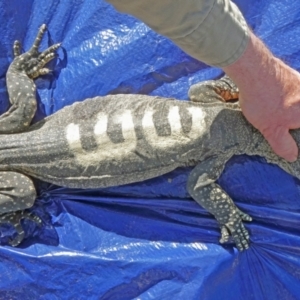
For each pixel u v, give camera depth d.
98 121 1.93
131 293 1.96
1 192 1.94
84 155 1.92
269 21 1.98
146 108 1.93
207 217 1.97
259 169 1.97
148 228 1.98
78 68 1.99
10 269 1.96
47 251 1.97
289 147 1.90
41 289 1.96
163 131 1.91
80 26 2.00
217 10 1.66
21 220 1.98
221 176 1.98
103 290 1.96
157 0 1.61
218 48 1.70
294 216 1.96
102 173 1.93
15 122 1.95
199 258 1.95
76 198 1.99
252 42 1.75
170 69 1.99
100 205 1.99
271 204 1.97
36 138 1.93
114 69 1.99
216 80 1.96
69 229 1.99
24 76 1.97
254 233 1.97
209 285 1.95
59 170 1.93
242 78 1.80
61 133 1.93
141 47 1.99
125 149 1.92
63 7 2.00
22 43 2.00
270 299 1.96
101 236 1.98
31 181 1.95
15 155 1.93
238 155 1.97
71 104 1.99
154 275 1.95
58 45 1.99
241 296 1.96
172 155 1.92
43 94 2.00
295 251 1.97
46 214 1.99
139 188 1.98
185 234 1.97
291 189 1.97
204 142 1.92
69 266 1.96
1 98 2.00
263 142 1.93
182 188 1.98
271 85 1.82
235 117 1.93
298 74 1.87
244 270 1.96
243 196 1.98
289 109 1.85
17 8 2.00
